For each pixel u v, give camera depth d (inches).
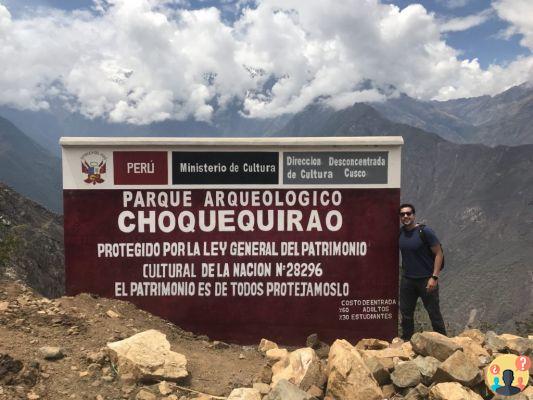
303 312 255.4
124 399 160.7
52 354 175.3
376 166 252.7
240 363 217.6
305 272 255.1
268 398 156.2
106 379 167.9
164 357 179.0
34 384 157.6
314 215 253.6
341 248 254.7
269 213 252.8
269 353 209.5
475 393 161.6
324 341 255.6
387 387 177.5
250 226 253.3
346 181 252.8
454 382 166.4
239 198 252.4
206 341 248.5
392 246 255.3
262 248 253.6
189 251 253.1
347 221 253.8
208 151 251.6
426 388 169.5
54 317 213.3
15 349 177.0
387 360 188.5
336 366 166.7
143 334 186.7
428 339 191.3
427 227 250.7
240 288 254.7
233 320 255.1
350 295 255.4
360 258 255.1
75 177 249.1
